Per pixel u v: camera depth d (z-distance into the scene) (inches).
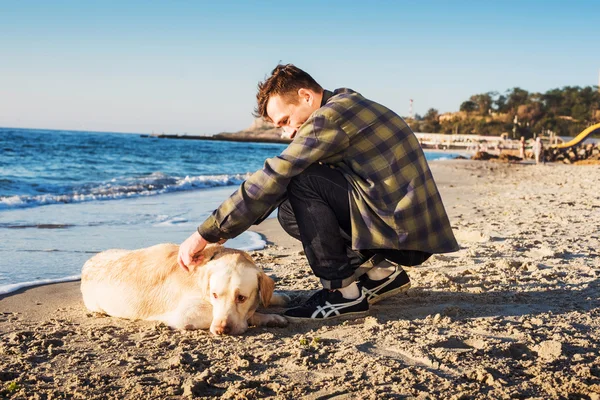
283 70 132.3
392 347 120.0
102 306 148.9
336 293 139.9
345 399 95.3
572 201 414.3
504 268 195.6
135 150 1582.2
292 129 135.9
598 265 199.3
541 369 106.3
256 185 126.2
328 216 131.5
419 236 126.7
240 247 242.2
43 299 162.7
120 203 412.5
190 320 134.7
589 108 4975.4
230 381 103.2
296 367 109.3
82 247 241.1
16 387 99.0
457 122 4943.4
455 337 124.3
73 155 1204.5
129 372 106.8
